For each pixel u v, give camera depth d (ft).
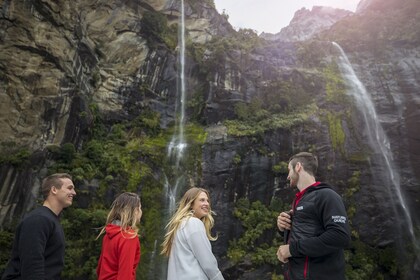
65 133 77.05
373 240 91.20
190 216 16.19
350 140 102.53
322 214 13.61
